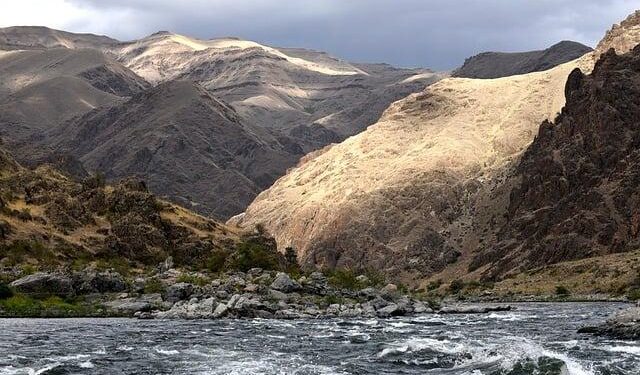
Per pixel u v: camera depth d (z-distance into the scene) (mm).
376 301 113500
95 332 74375
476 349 54812
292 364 50406
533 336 70875
